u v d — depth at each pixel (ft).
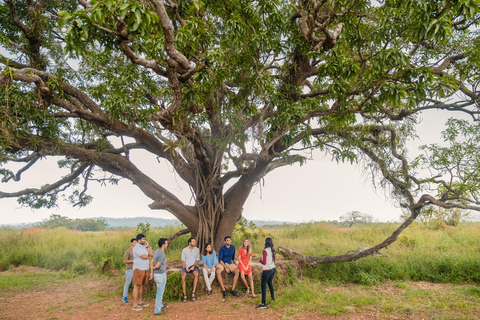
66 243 51.11
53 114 28.78
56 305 23.62
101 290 28.48
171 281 24.99
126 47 15.66
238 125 27.84
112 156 32.94
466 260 31.27
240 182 35.12
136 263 22.18
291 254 33.01
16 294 27.25
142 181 34.17
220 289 26.22
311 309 21.26
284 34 27.63
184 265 24.62
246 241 25.88
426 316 19.61
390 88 21.02
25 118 26.86
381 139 32.65
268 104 28.14
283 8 29.17
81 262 38.22
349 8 23.53
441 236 48.62
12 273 37.04
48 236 55.42
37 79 22.44
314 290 25.89
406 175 30.50
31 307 23.20
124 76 25.63
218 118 27.73
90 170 38.14
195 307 22.61
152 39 18.56
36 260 41.52
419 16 17.92
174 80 18.17
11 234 55.67
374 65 20.85
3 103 24.27
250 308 22.12
